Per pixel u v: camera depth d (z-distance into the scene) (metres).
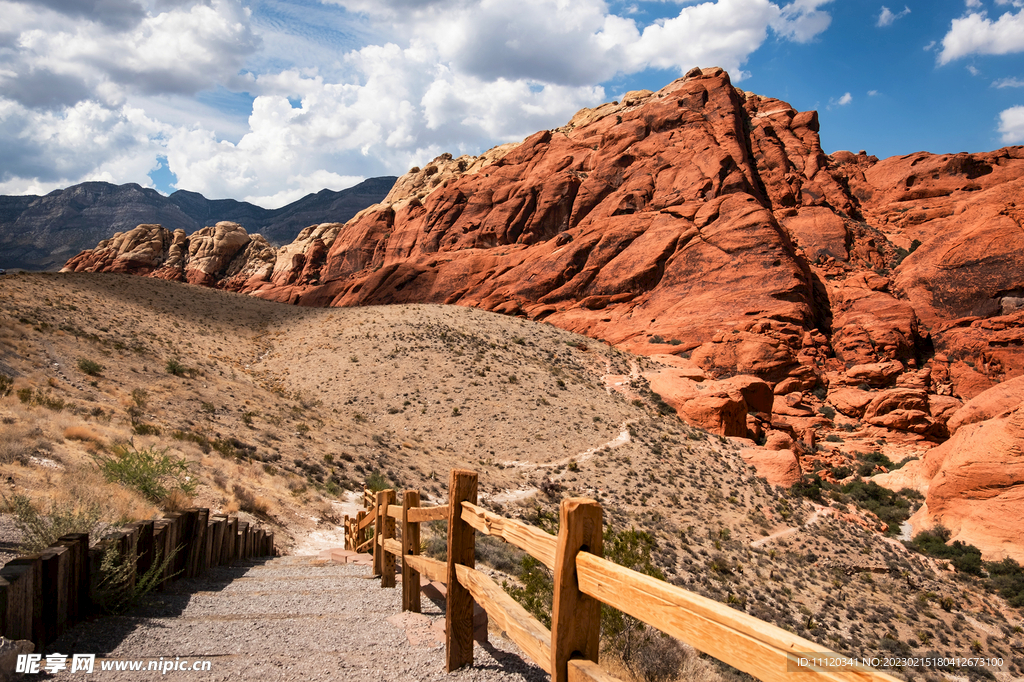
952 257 66.25
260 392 35.62
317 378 47.59
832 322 65.31
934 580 29.28
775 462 40.41
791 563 28.86
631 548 9.81
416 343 53.16
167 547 6.61
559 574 2.76
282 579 8.00
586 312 71.62
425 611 6.09
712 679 6.65
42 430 12.90
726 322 61.34
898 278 70.62
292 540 14.33
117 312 49.66
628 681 5.40
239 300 77.00
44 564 4.16
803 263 69.56
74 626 4.54
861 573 29.47
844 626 22.25
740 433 46.81
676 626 2.12
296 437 26.89
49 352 27.73
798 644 1.62
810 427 51.41
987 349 58.16
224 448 19.94
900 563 30.83
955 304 64.06
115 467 10.66
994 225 65.44
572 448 39.12
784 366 56.34
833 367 58.50
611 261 75.12
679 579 22.31
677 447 41.25
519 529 3.44
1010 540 30.94
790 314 60.53
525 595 7.75
